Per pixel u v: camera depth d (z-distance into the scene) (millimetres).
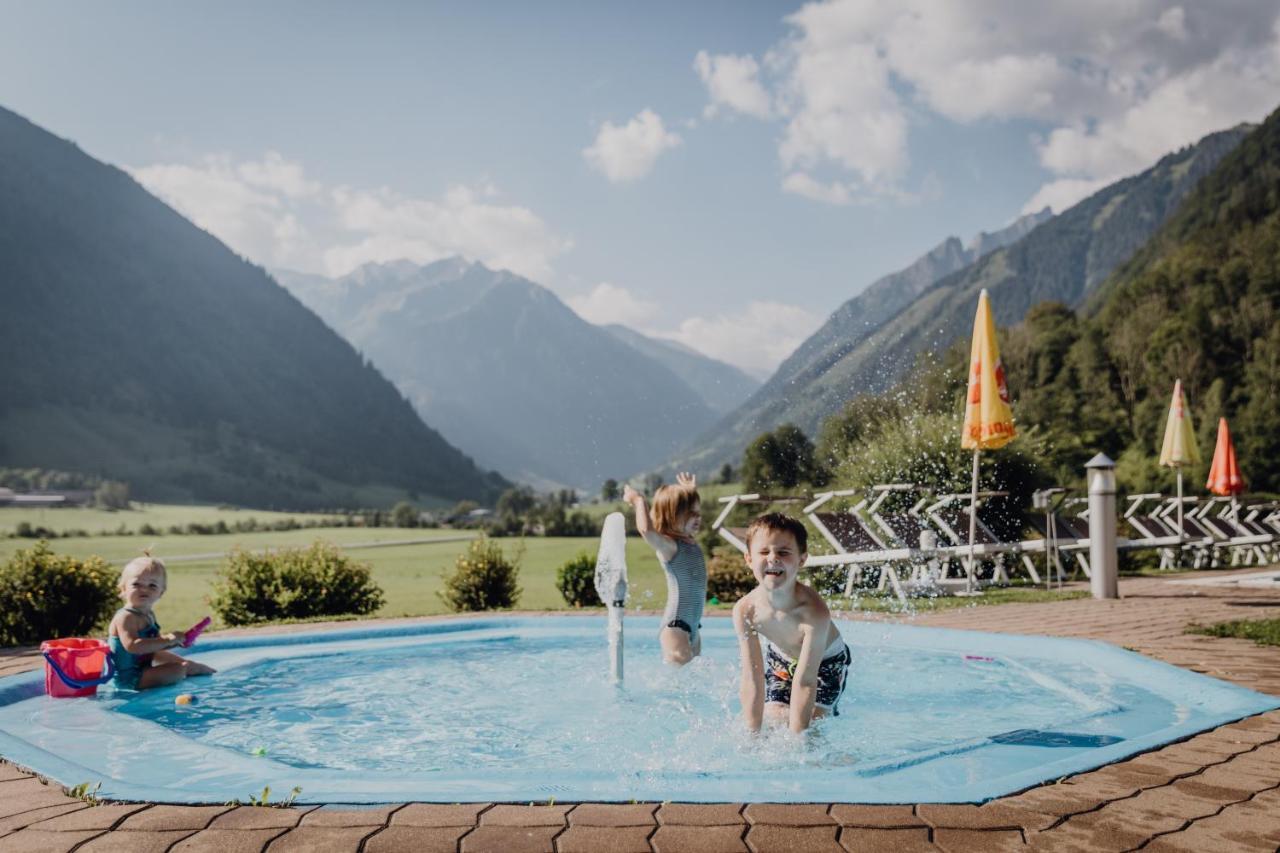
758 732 3904
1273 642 5770
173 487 169875
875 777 2990
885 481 14062
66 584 7926
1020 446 14375
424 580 22734
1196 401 53281
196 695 5125
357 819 2461
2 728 4223
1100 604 8578
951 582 11211
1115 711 4164
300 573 9617
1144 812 2520
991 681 5219
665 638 5312
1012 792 2693
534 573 22609
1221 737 3396
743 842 2281
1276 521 20703
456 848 2240
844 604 9484
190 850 2238
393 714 4605
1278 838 2330
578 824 2408
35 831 2387
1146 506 19797
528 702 4844
